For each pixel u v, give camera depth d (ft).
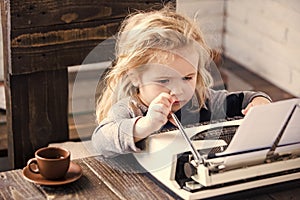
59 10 6.40
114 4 6.67
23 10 6.22
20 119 6.66
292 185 5.11
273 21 11.76
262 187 5.02
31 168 5.15
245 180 4.95
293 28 11.14
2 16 6.38
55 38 6.48
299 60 11.02
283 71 11.62
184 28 5.48
